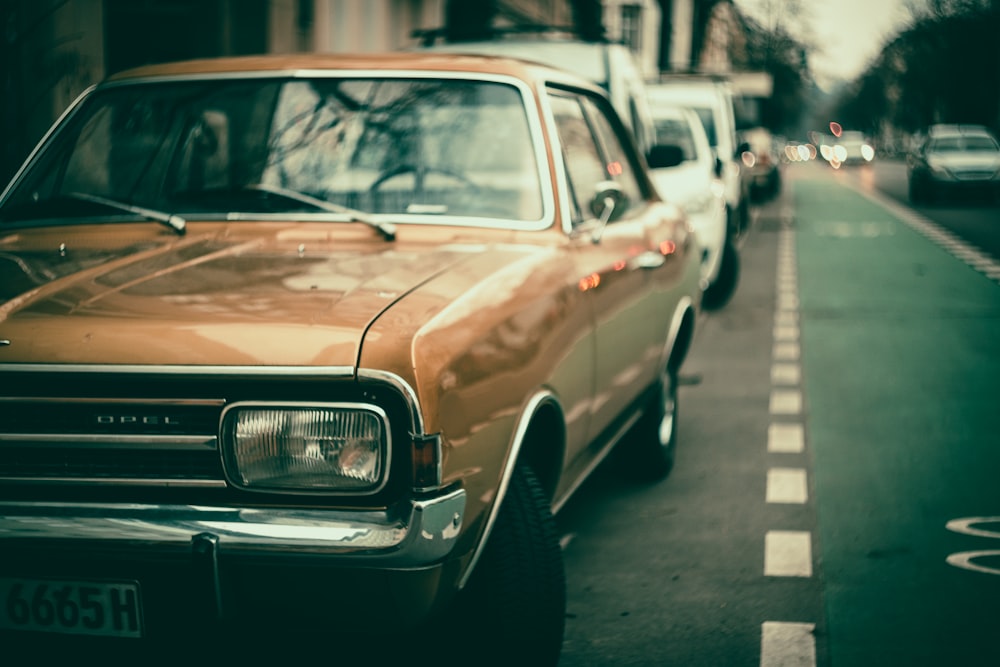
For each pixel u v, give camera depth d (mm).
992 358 9844
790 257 18688
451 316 3080
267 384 2811
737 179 19062
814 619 4355
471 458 2990
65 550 2807
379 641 3824
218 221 4094
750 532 5398
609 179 5172
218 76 4473
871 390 8633
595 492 6078
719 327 11805
